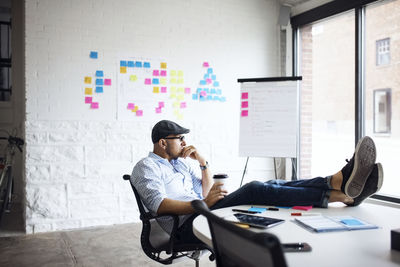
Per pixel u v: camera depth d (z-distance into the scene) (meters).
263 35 4.79
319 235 1.33
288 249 1.14
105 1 3.99
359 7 3.79
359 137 3.84
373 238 1.28
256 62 4.75
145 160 2.14
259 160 4.80
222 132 4.57
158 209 1.96
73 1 3.86
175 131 2.31
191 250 1.95
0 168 4.12
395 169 6.61
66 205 3.83
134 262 2.87
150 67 4.19
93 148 3.95
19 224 4.00
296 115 3.71
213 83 4.52
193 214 2.00
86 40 3.91
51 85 3.79
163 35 4.25
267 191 1.90
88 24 3.92
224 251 0.98
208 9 4.48
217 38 4.53
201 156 2.49
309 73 4.89
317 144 9.29
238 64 4.66
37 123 3.74
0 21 5.39
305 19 4.58
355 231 1.38
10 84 5.47
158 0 4.22
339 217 1.59
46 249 3.18
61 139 3.82
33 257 2.98
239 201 1.96
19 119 5.30
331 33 9.04
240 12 4.65
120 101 4.05
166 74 4.27
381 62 7.64
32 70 3.71
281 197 1.87
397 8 7.24
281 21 4.74
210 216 0.91
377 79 7.75
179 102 4.34
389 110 7.64
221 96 4.56
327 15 4.23
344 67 8.80
